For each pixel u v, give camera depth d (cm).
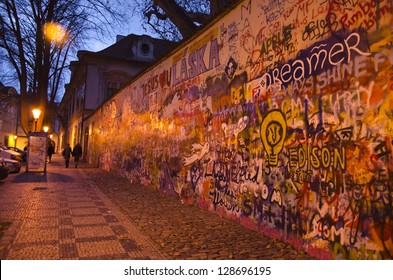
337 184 426
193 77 886
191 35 882
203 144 812
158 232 586
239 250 489
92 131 2633
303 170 487
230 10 715
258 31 616
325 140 449
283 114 536
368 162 385
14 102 3903
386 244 359
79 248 489
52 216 699
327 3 459
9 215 694
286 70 535
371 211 378
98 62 3350
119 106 1752
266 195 570
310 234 468
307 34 494
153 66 1227
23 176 1486
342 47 430
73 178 1487
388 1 372
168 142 1048
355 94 406
